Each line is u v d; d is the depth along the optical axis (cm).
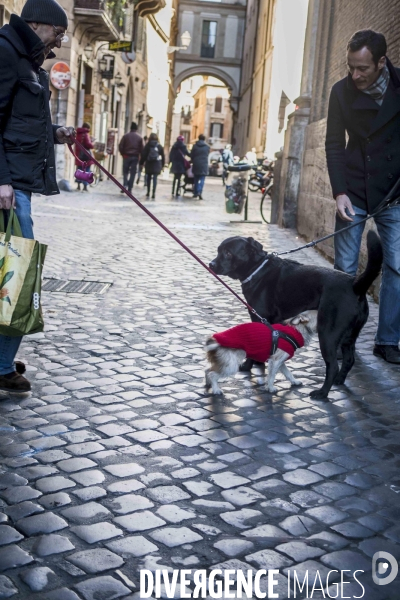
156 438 371
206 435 379
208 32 5812
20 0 1828
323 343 444
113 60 2745
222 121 9488
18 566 249
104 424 387
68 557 256
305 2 1938
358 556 266
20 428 376
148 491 311
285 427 396
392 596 243
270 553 265
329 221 1022
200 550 265
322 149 1111
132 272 848
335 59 1173
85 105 2619
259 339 439
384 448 372
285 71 2506
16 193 404
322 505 305
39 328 404
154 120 4566
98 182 2648
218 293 754
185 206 1886
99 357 510
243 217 1662
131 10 2995
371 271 430
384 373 505
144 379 467
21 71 392
